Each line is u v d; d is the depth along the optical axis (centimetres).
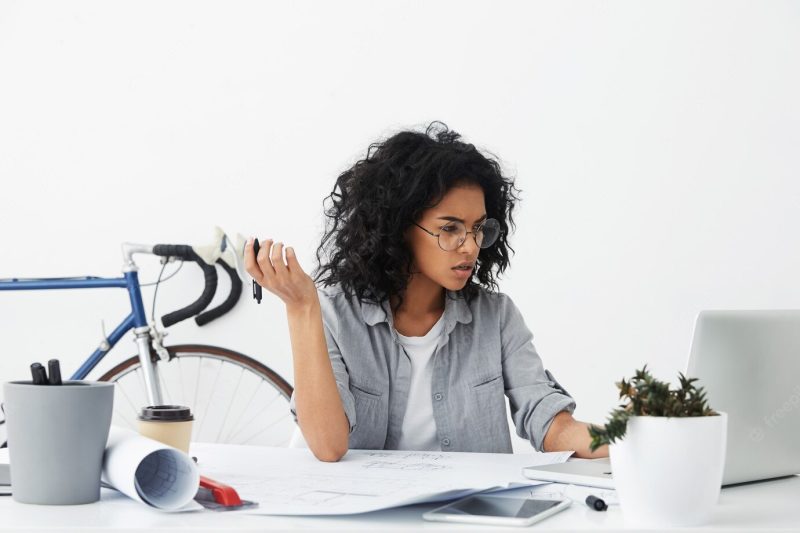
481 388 156
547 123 261
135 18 272
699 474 79
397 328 157
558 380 261
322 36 267
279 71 268
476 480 100
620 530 79
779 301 256
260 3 268
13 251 276
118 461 85
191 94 271
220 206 270
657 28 258
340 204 162
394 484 98
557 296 262
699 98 257
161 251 240
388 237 149
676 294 258
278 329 265
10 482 94
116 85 273
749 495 99
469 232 146
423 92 264
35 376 87
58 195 274
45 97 275
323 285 161
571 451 130
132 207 272
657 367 258
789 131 255
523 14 261
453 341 158
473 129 263
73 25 274
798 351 105
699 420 79
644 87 258
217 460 117
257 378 264
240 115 269
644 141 259
